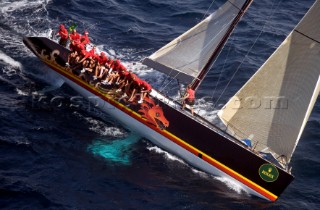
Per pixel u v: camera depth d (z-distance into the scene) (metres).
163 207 80.88
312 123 103.81
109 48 120.69
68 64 102.19
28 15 126.44
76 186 82.25
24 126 93.00
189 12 141.50
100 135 95.12
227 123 87.06
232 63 122.12
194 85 94.25
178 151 93.06
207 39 91.69
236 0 88.69
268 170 85.31
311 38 76.31
